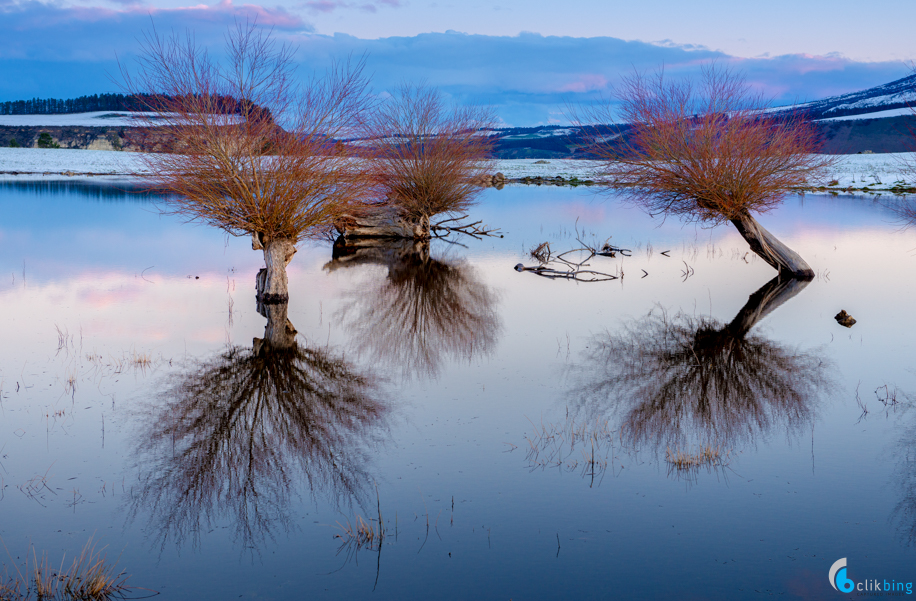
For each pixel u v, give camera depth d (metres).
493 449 7.61
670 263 21.47
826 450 7.52
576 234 29.42
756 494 6.54
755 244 18.75
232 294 16.16
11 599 4.91
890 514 6.14
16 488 6.63
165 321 13.34
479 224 32.72
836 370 10.41
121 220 30.62
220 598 5.01
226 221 14.87
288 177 14.48
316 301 15.68
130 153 97.19
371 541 5.79
